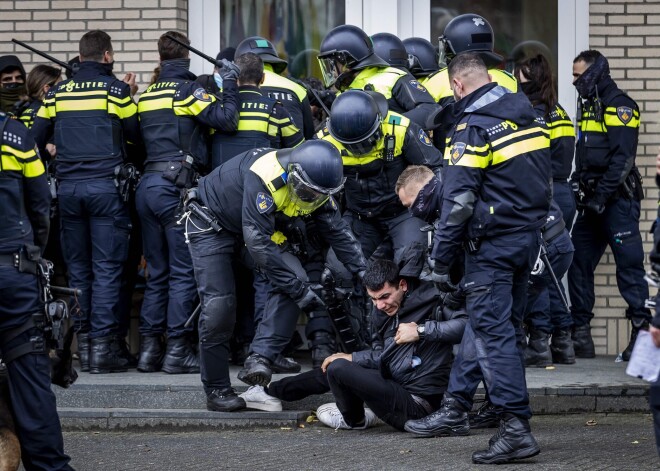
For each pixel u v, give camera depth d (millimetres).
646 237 19219
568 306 19031
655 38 19297
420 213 13859
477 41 16859
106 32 19188
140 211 17188
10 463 10922
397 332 14234
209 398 15297
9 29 19297
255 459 13070
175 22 19156
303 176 13820
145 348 17359
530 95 17750
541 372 17109
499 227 12477
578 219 18625
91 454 13641
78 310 12109
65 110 17219
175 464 12898
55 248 18438
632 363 9945
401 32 20234
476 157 12367
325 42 16766
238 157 14852
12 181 11164
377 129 15305
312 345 17281
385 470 12266
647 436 14000
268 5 20328
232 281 15086
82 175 17203
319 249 16594
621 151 17969
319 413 15078
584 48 19781
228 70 16938
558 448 13242
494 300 12516
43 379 11203
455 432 14016
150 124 17031
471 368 13812
